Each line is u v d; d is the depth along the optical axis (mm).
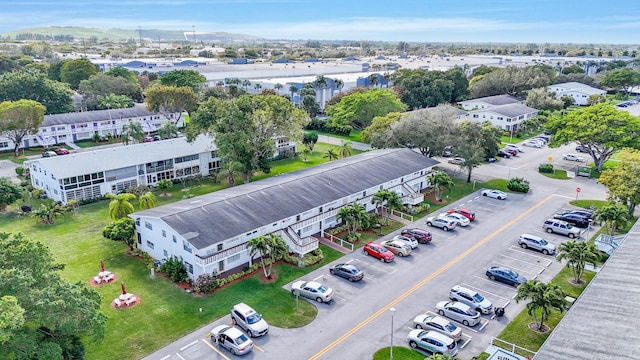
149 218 47969
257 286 44094
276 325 37938
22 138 94062
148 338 36188
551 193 70875
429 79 140500
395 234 56156
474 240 54375
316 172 62969
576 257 42812
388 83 166250
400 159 71125
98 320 29297
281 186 56812
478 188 73312
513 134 111938
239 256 47312
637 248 37844
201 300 41625
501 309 39062
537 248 51219
